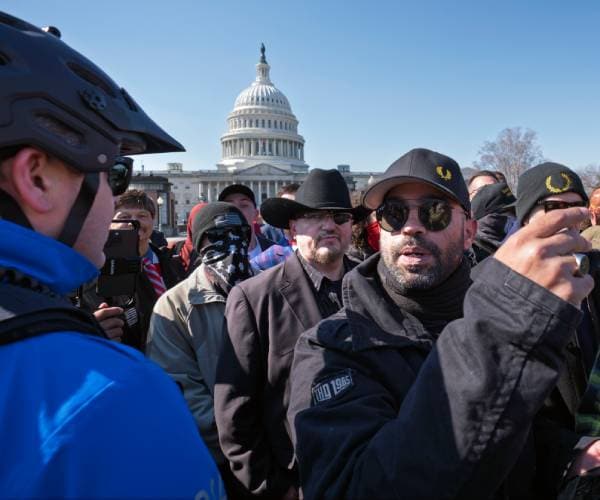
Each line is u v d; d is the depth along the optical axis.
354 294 2.25
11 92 1.11
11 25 1.31
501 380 1.15
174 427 1.03
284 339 3.51
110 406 0.94
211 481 1.08
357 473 1.39
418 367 1.99
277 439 3.38
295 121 120.50
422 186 2.15
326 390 1.90
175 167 113.06
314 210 3.94
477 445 1.16
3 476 0.86
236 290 3.80
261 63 124.12
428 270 2.10
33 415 0.90
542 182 3.63
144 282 5.17
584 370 2.65
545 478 2.16
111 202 1.46
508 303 1.17
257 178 104.38
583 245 1.20
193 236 4.57
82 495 0.86
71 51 1.37
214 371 4.04
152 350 4.21
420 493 1.21
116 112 1.33
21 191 1.15
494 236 5.75
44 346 0.99
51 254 1.15
